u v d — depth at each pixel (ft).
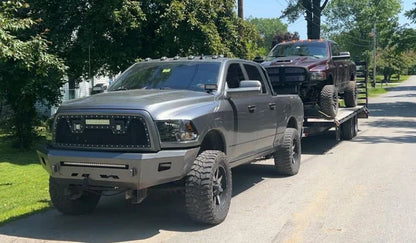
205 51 47.80
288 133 30.40
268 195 25.99
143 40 49.90
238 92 22.25
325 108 40.73
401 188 27.20
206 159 19.84
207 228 20.29
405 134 54.75
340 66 46.44
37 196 26.81
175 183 20.67
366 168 33.53
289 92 39.81
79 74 52.03
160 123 18.52
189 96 20.85
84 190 20.75
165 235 19.49
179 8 45.44
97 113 18.72
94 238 19.27
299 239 18.72
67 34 46.26
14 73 40.91
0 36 27.50
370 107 103.86
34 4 45.39
